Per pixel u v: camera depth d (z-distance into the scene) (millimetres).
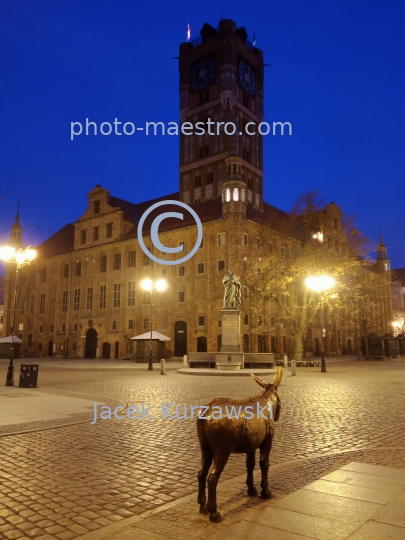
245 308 54562
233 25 76562
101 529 5609
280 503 6227
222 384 24500
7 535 5465
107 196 72250
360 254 43031
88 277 72125
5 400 17062
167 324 59750
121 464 8625
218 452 5871
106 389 21750
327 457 9023
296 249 49531
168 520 5867
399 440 10711
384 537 5125
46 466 8461
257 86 81750
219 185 71750
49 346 75875
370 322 75938
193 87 78938
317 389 22047
